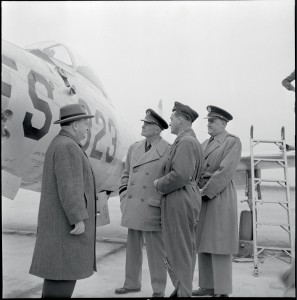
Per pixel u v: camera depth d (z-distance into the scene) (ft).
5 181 12.01
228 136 10.76
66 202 7.32
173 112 10.22
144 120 11.10
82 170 7.72
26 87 10.79
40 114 11.16
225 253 9.71
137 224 10.48
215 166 10.68
